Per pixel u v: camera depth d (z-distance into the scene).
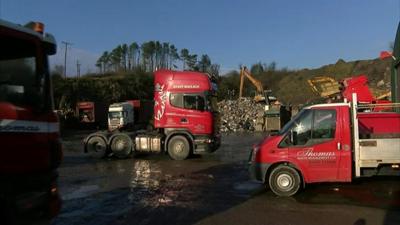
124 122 40.47
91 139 20.94
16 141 5.59
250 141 31.44
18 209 5.59
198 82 19.98
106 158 20.83
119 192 11.93
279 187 10.87
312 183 11.95
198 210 9.64
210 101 20.11
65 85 59.97
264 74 111.12
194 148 19.86
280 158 10.86
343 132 10.71
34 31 6.07
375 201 10.13
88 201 10.76
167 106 20.06
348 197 10.56
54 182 6.32
